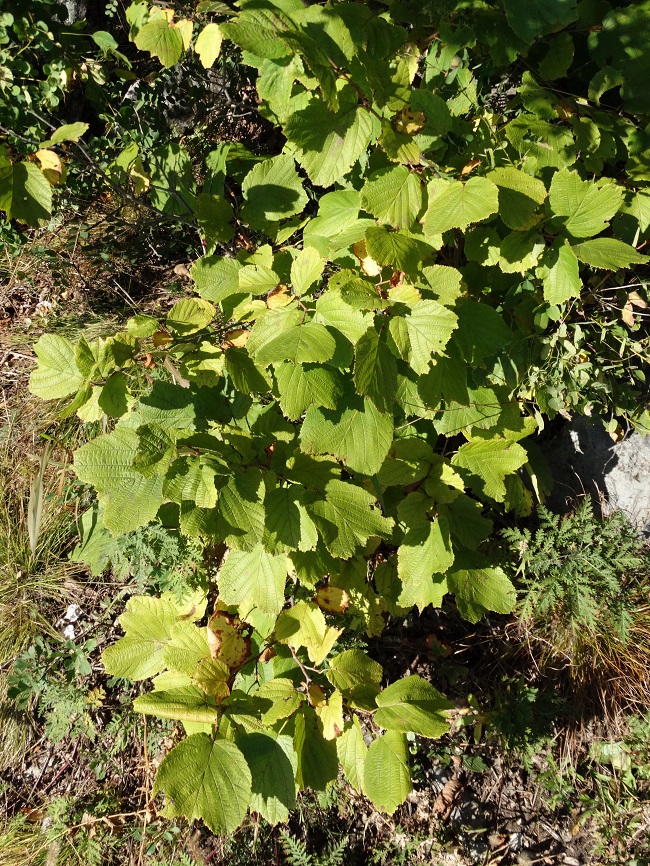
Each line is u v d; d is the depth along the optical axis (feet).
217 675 2.30
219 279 2.44
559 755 3.72
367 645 3.51
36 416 4.50
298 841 3.52
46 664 3.92
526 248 2.33
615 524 3.64
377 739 2.26
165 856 3.50
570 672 3.73
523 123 2.42
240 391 2.17
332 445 2.16
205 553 2.94
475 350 2.42
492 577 2.68
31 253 4.94
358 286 2.04
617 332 3.10
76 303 4.95
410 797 3.66
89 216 4.71
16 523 4.29
